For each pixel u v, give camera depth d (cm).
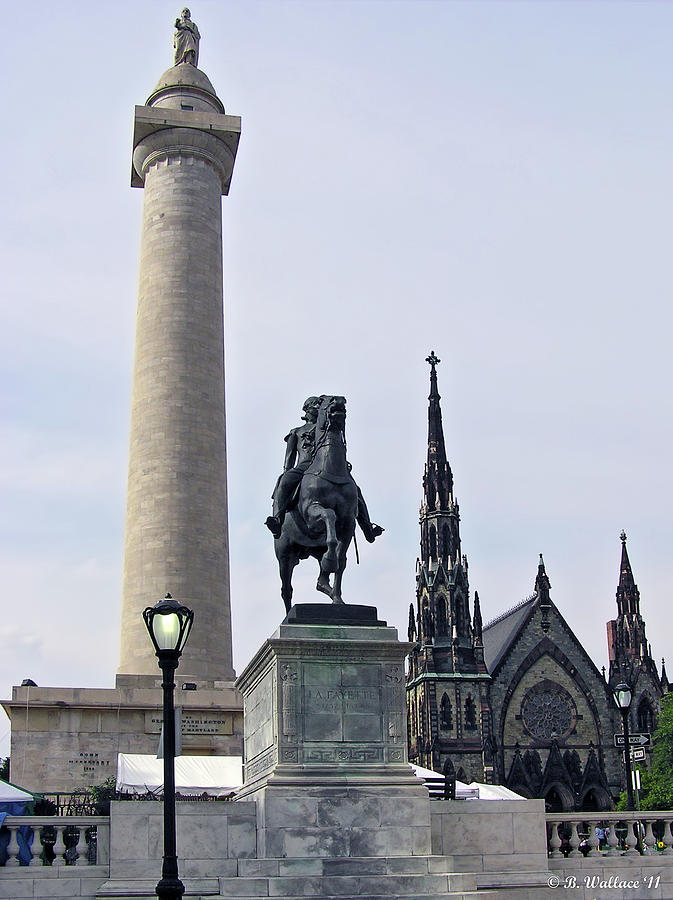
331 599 2514
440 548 12369
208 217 6172
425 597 12138
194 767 4103
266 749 2430
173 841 1872
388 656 2411
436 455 12938
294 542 2589
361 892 2144
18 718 5081
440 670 11819
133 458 5759
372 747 2356
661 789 9306
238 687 2883
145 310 5975
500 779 11781
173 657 1975
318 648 2377
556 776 11850
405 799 2314
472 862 2467
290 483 2619
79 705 5125
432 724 11569
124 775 4000
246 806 2345
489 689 11856
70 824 2383
